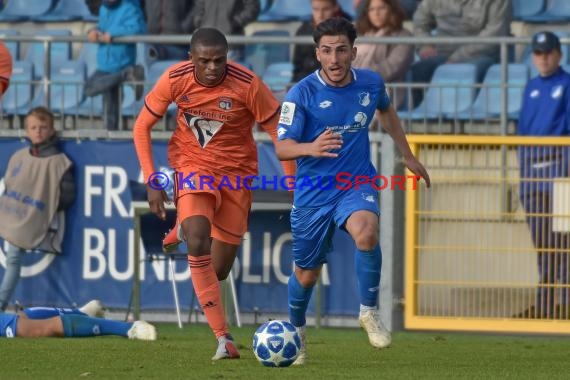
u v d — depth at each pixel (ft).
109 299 118.93
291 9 155.74
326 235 76.89
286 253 116.78
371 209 74.90
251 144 80.94
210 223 77.30
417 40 119.65
